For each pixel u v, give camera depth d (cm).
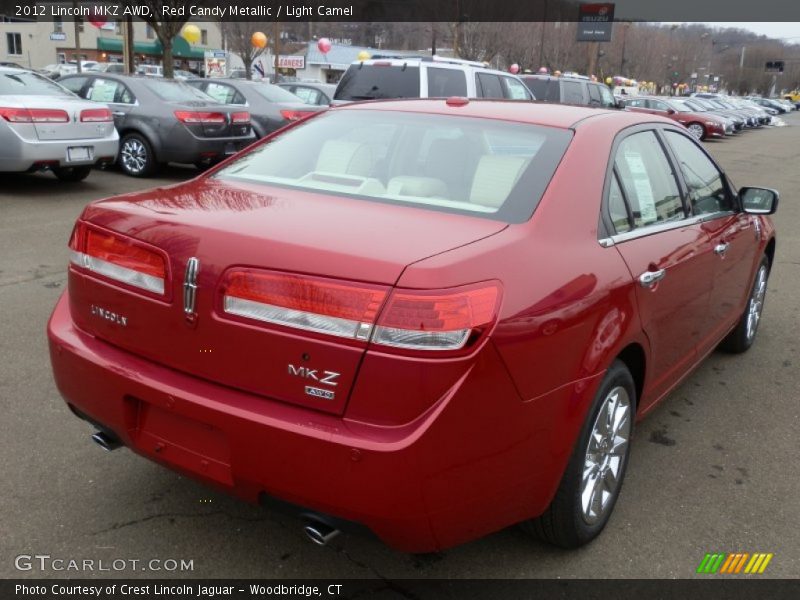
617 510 313
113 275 253
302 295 214
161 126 1088
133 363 249
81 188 1004
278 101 1280
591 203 277
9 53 5912
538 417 232
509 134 303
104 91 1132
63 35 5862
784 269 784
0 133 858
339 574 266
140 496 305
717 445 378
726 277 402
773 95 12950
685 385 455
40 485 308
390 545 222
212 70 3969
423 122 323
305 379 216
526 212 258
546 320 229
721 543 295
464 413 210
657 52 9319
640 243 298
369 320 207
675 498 326
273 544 280
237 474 228
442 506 215
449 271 212
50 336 275
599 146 298
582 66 5994
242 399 226
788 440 388
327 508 216
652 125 357
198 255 230
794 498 331
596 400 259
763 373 480
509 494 232
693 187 378
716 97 5184
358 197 276
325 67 5684
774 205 408
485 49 4278
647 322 293
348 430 211
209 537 282
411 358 205
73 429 355
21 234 734
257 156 332
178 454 244
